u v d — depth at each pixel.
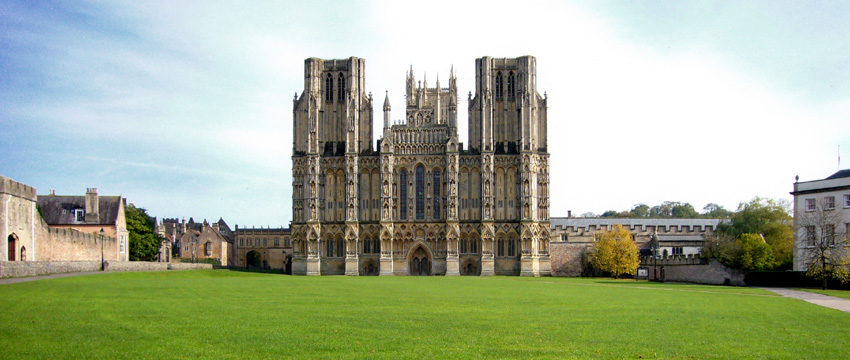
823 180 109.12
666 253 158.50
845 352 38.91
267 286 88.56
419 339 41.88
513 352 38.28
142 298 63.03
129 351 37.41
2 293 63.88
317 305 60.66
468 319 51.22
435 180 174.75
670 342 41.62
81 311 51.72
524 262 169.75
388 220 172.25
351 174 174.00
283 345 39.56
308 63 178.25
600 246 153.88
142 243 174.75
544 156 174.38
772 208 155.88
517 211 172.88
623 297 75.50
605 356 37.53
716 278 113.81
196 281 96.38
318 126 177.62
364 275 173.00
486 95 174.62
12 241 103.19
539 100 177.00
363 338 42.03
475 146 176.25
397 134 175.50
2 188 98.50
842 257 100.75
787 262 128.25
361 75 179.50
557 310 58.88
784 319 52.84
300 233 175.12
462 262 173.25
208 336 41.94
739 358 37.25
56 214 151.25
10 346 38.09
